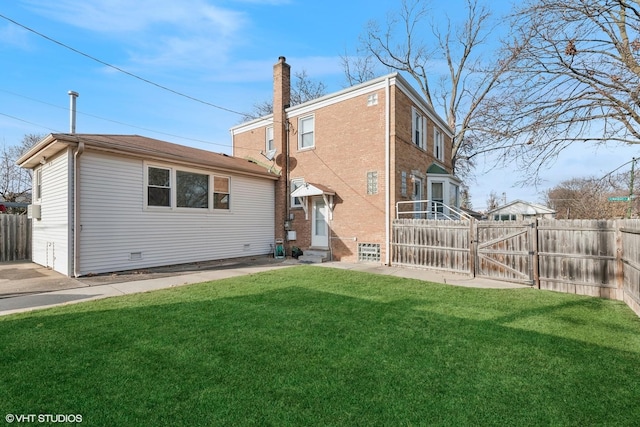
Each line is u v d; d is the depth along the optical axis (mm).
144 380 2949
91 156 8672
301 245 13805
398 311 5301
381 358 3484
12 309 5328
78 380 2936
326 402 2625
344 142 12680
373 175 11859
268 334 4156
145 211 9859
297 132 14203
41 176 10883
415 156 13422
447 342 3965
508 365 3352
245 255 13148
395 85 11648
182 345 3764
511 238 8398
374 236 11750
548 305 5891
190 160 10711
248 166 13594
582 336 4238
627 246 6176
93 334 4086
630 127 7121
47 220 10180
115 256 9133
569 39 6430
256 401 2629
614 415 2514
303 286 7211
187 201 11094
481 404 2637
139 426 2307
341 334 4191
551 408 2594
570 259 7391
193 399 2648
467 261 9297
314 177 13562
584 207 15781
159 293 6457
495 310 5469
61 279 8039
